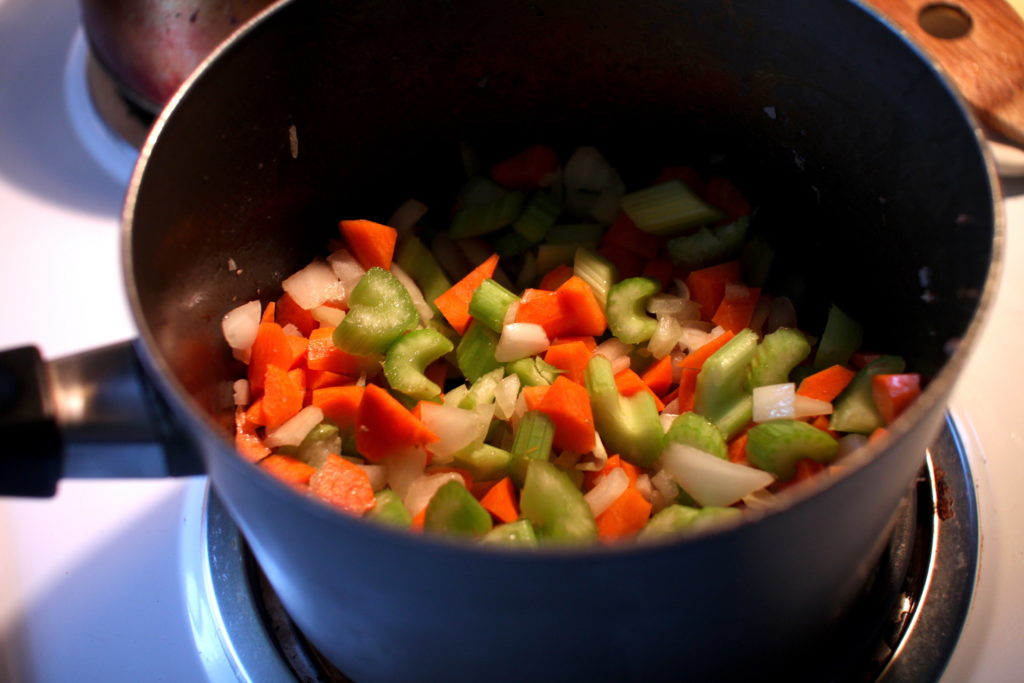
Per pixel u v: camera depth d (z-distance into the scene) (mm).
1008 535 352
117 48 408
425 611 282
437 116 392
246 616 349
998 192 299
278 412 369
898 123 342
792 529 273
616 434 370
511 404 378
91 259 401
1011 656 336
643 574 267
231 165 352
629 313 392
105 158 420
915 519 355
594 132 405
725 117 387
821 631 325
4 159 420
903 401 342
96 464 295
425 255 406
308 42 349
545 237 416
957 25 414
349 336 375
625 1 362
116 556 358
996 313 385
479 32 370
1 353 288
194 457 298
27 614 350
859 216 374
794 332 376
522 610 275
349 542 271
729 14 356
